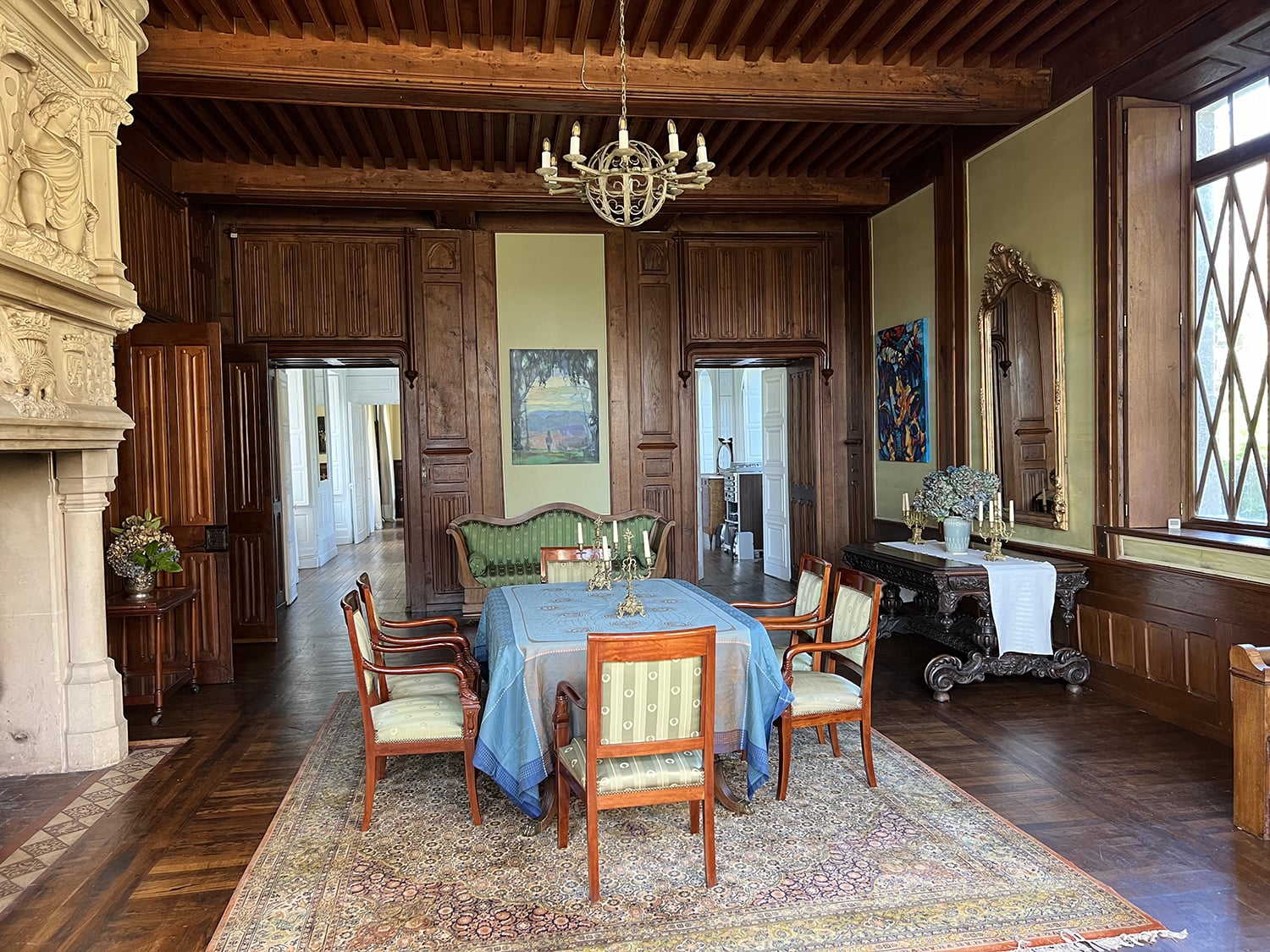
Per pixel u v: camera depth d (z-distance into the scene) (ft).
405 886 9.23
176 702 16.69
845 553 20.10
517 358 25.40
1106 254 15.51
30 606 12.87
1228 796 11.33
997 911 8.55
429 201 22.89
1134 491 15.38
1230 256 14.38
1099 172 15.64
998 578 15.71
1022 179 18.07
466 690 10.83
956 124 18.01
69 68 11.85
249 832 10.77
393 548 45.73
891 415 24.29
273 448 26.81
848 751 13.26
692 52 16.29
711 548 39.22
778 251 26.45
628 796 8.88
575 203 23.41
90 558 13.30
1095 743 13.46
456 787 12.07
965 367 20.30
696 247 26.12
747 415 41.55
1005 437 18.81
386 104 16.40
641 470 26.00
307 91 15.66
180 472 18.04
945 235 21.16
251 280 24.16
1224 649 13.30
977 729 14.25
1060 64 16.76
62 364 11.68
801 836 10.29
